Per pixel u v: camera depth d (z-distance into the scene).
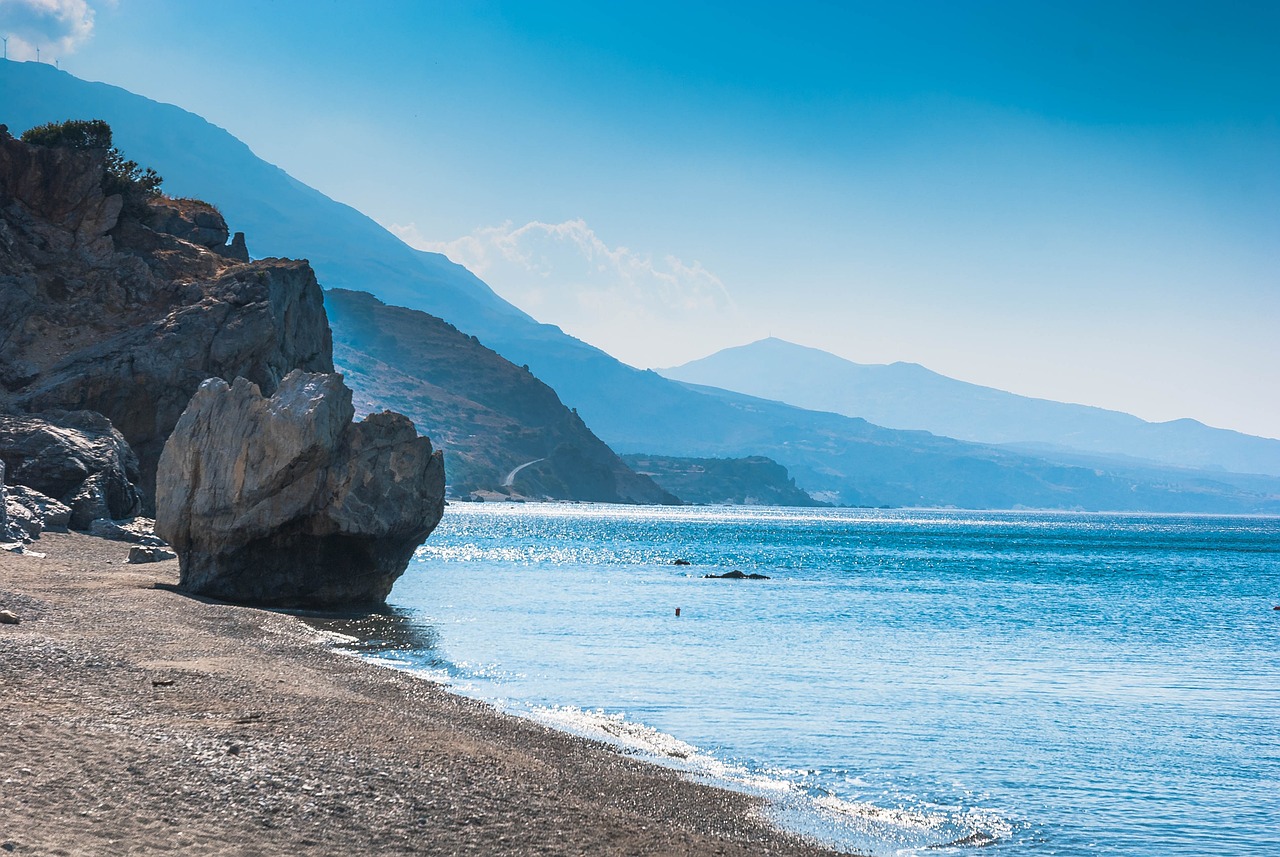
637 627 57.59
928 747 30.48
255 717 23.94
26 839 14.25
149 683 26.11
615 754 26.55
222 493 52.12
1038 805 25.12
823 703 36.66
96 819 15.58
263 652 35.03
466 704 30.97
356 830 17.03
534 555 127.44
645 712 33.53
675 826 20.23
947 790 25.98
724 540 192.50
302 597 54.91
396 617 55.06
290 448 51.69
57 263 100.44
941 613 72.25
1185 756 30.53
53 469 72.81
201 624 39.97
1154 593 96.25
